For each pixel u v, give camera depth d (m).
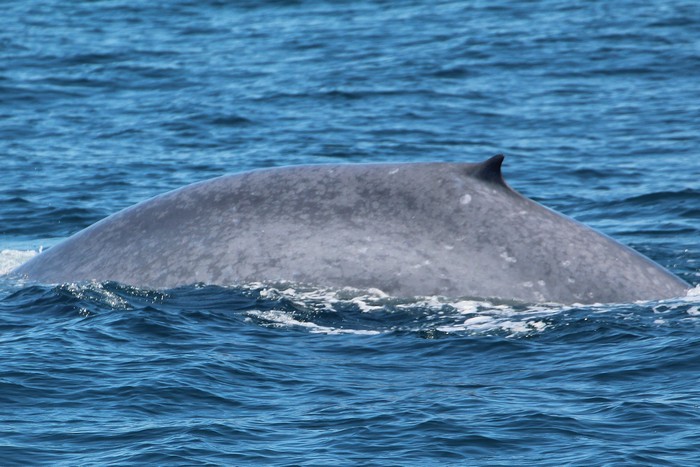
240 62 178.88
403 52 183.75
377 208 64.69
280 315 61.41
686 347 56.00
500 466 44.16
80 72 170.75
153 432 47.38
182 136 131.25
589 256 64.06
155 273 64.88
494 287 62.44
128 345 57.66
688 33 194.62
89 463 44.53
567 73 168.38
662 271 66.06
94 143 127.62
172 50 189.62
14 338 58.91
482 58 178.12
